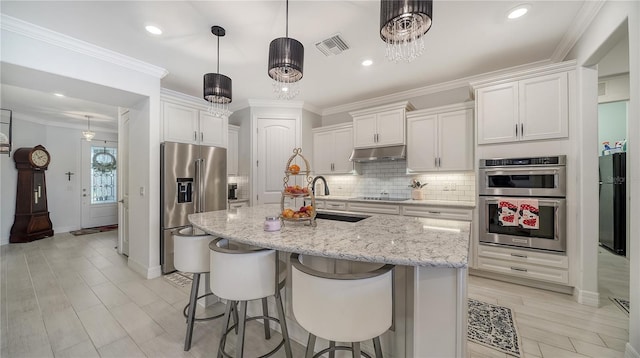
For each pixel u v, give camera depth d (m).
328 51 2.74
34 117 5.07
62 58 2.40
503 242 2.73
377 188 4.36
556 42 2.55
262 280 1.43
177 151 3.26
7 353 1.71
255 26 2.27
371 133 3.99
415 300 1.14
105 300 2.45
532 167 2.57
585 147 2.31
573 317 2.09
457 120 3.35
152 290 2.68
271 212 2.46
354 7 2.03
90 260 3.65
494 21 2.22
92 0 1.91
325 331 1.06
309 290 1.09
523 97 2.62
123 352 1.72
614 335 1.85
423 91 3.85
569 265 2.42
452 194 3.66
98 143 6.19
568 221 2.43
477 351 1.71
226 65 3.05
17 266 3.40
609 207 3.86
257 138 4.41
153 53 2.74
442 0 1.96
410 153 3.70
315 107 4.87
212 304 2.35
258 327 2.00
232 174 4.52
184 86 3.72
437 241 1.31
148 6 1.99
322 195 4.82
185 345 1.74
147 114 3.06
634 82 1.51
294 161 4.52
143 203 3.14
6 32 2.11
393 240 1.33
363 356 1.45
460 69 3.19
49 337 1.88
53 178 5.48
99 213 6.20
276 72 1.96
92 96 2.97
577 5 2.01
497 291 2.57
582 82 2.32
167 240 3.14
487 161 2.81
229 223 1.85
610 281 2.78
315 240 1.34
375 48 2.68
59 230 5.55
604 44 1.94
